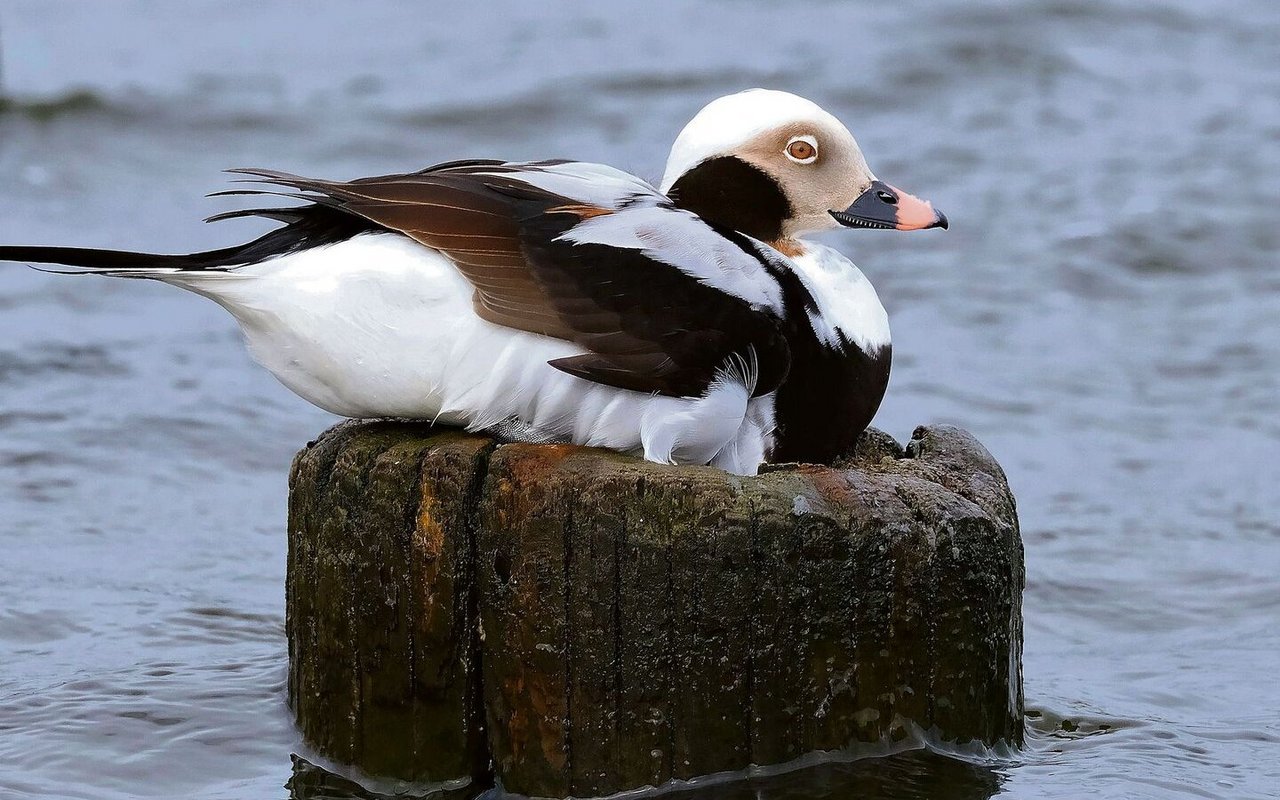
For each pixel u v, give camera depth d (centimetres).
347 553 773
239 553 1128
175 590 1062
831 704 749
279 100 2239
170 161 2047
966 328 1603
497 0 2750
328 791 793
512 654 742
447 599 751
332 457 789
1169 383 1484
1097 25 2559
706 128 919
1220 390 1470
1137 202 1900
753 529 720
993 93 2300
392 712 778
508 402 769
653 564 720
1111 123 2197
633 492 720
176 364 1477
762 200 917
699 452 795
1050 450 1353
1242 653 1018
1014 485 1286
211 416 1367
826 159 915
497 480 738
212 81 2306
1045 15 2570
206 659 959
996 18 2552
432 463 749
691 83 2303
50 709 884
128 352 1501
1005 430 1388
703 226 810
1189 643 1038
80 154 2045
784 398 830
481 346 758
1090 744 866
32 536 1134
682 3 2697
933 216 915
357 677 784
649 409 775
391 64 2409
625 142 2106
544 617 732
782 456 843
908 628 752
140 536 1148
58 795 798
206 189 1948
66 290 1642
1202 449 1355
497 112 2206
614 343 763
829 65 2367
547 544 727
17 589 1049
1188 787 809
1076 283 1711
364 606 771
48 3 2728
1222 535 1202
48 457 1269
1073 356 1541
